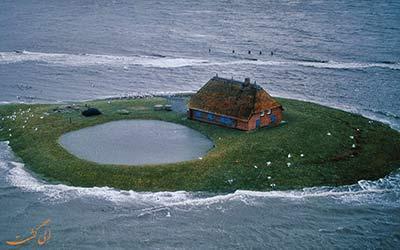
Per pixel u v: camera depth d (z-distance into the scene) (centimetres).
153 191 6756
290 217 6262
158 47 16150
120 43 16612
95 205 6438
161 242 5734
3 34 17738
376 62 14575
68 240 5725
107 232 5897
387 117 9975
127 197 6625
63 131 8331
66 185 6906
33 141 8069
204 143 7950
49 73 13062
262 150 7625
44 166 7331
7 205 6425
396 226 6109
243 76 13062
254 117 8312
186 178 6962
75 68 13575
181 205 6469
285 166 7300
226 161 7319
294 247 5675
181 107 9556
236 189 6819
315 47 16388
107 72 13238
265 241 5781
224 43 16888
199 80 12650
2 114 9456
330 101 11081
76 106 9600
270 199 6631
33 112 9262
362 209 6475
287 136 8075
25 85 11988
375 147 8025
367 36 18075
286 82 12575
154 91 11556
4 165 7481
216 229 5997
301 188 6906
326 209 6450
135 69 13562
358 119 9306
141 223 6084
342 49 16100
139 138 8081
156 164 7212
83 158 7406
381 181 7169
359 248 5675
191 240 5778
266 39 17588
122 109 9388
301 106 9950
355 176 7231
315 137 8131
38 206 6406
